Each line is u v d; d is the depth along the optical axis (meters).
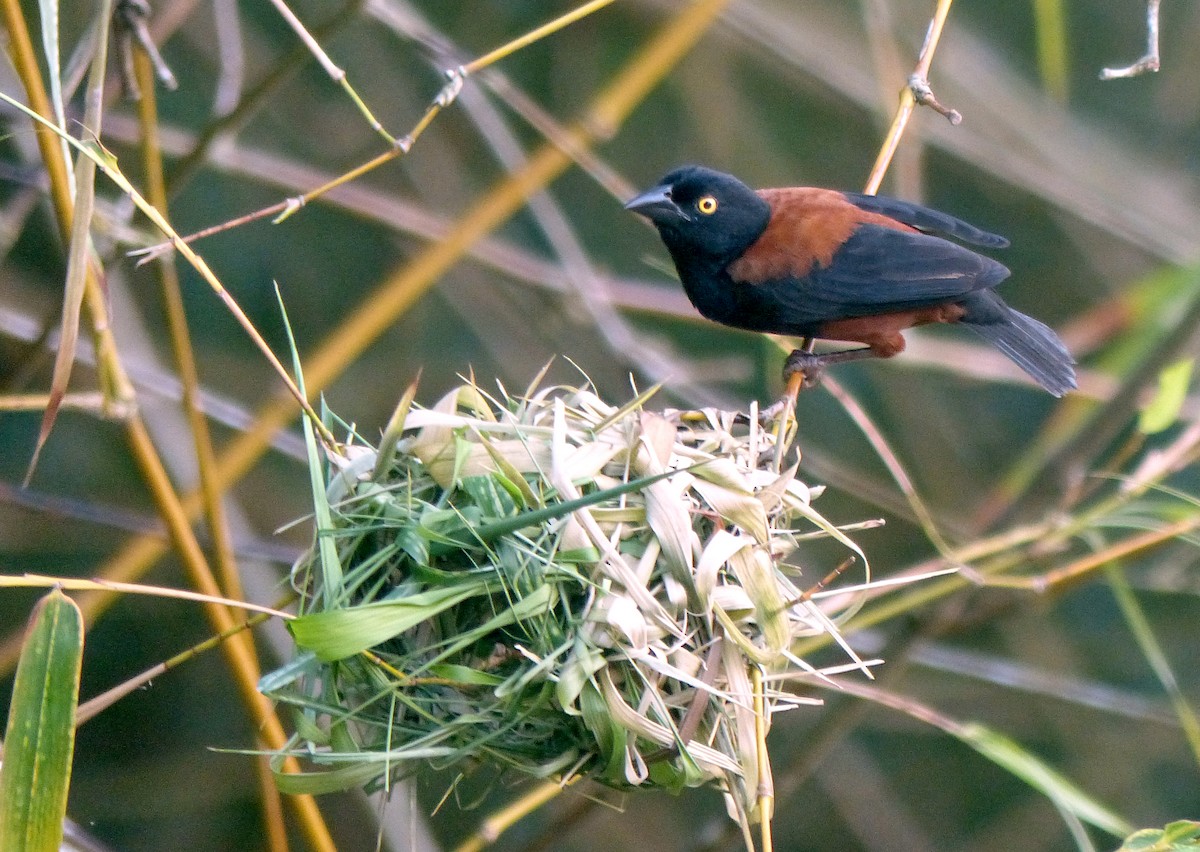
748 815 5.70
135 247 7.32
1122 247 15.33
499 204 9.45
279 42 14.26
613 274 15.38
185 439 10.88
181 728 12.88
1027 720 14.72
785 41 12.27
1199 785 14.55
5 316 9.29
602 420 5.86
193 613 13.13
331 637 5.08
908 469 15.02
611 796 8.68
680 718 5.57
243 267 14.04
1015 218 15.94
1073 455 9.92
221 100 8.26
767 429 7.24
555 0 15.01
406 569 5.72
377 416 14.13
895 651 9.66
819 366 8.91
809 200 8.97
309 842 7.38
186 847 12.69
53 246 12.44
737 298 8.84
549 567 5.42
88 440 12.79
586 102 14.73
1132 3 16.41
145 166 6.93
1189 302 9.20
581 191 15.41
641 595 5.44
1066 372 9.02
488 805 13.49
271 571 11.19
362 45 14.43
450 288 13.91
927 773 14.95
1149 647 7.78
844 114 15.82
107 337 6.50
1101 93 16.30
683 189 8.70
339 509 5.84
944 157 15.04
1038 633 14.31
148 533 8.55
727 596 5.58
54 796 5.08
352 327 9.15
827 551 14.52
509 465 5.53
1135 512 8.13
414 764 5.70
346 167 10.62
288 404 8.91
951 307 8.96
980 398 15.74
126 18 6.41
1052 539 8.27
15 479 12.55
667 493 5.59
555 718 5.56
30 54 6.15
